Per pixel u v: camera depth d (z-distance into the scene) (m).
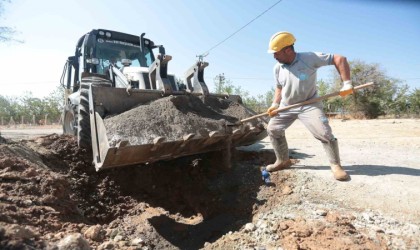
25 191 2.84
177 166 4.89
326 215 2.96
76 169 4.38
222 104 4.92
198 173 4.68
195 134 3.65
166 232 3.70
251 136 4.89
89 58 5.85
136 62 6.46
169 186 4.66
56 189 3.08
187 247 3.42
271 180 4.08
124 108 3.99
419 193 3.20
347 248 2.33
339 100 23.23
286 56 3.70
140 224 3.70
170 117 3.87
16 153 3.65
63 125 6.39
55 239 2.20
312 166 4.42
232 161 4.85
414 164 4.38
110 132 3.38
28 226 2.29
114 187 4.38
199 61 4.85
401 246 2.39
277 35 3.65
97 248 2.36
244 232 3.08
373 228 2.66
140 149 3.37
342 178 3.68
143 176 4.64
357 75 21.88
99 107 3.76
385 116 21.59
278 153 4.25
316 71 3.75
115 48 6.29
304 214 3.06
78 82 6.09
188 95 4.58
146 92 4.20
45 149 4.55
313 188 3.64
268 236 2.82
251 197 3.88
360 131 9.73
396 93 22.62
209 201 4.22
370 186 3.47
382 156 5.08
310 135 8.98
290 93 3.85
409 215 2.82
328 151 3.78
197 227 3.85
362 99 21.66
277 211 3.31
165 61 4.45
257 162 4.86
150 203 4.34
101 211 3.96
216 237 3.49
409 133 8.76
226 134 4.12
